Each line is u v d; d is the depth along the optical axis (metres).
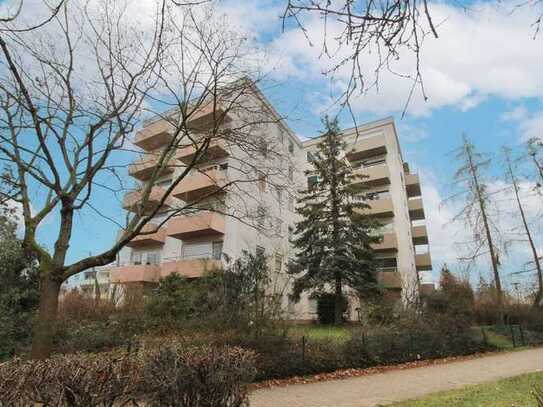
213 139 9.50
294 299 22.11
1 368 3.61
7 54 6.60
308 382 9.64
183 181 22.77
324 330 17.12
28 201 7.68
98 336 10.27
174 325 10.73
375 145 32.41
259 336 10.14
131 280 23.05
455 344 15.11
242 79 9.08
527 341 19.11
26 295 11.17
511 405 6.54
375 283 21.72
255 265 12.78
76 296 16.47
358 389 8.90
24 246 7.20
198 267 21.50
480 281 23.80
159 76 8.54
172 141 8.74
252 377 4.75
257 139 9.27
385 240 29.66
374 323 15.05
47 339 6.69
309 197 23.78
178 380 4.15
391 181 32.03
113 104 8.29
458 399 7.21
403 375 10.80
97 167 7.93
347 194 23.55
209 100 9.75
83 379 3.73
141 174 11.11
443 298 18.77
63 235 7.35
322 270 21.23
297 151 30.72
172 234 24.23
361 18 2.28
